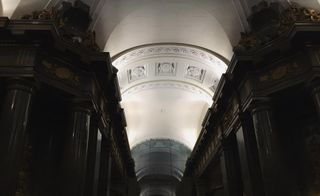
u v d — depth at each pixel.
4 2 9.31
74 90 8.82
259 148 8.66
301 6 10.11
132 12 11.92
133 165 21.03
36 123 9.39
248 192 9.21
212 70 14.37
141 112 19.97
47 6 9.84
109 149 11.67
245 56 9.41
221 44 12.63
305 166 9.23
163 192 34.03
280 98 9.13
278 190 7.96
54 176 9.05
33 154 9.02
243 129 9.84
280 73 9.06
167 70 15.70
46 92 8.56
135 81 16.09
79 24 10.17
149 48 13.83
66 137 8.67
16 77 7.64
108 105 11.62
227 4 11.46
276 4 10.13
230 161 11.91
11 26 7.86
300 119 9.77
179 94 18.00
